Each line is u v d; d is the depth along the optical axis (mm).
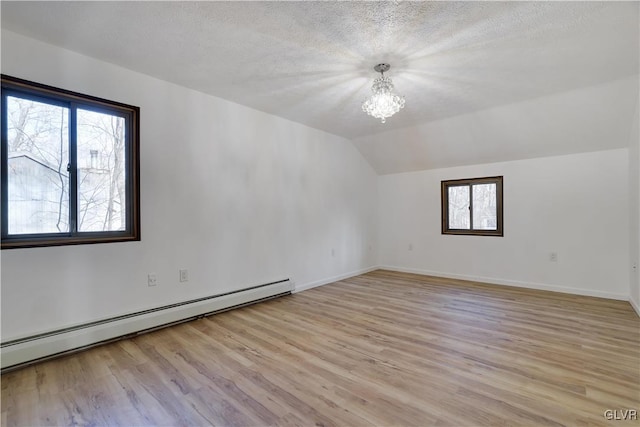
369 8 1815
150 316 2693
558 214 3957
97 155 2537
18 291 2131
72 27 2035
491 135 3973
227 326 2852
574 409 1627
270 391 1824
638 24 1950
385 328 2785
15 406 1688
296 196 4109
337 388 1849
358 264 5199
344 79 2791
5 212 2131
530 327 2760
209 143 3180
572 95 3086
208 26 2014
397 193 5449
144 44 2236
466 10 1824
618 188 3572
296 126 4098
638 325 2775
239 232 3449
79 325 2348
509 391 1793
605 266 3668
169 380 1942
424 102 3336
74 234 2410
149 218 2764
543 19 1906
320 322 2953
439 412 1620
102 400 1741
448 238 4891
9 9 1836
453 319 2994
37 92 2223
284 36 2121
